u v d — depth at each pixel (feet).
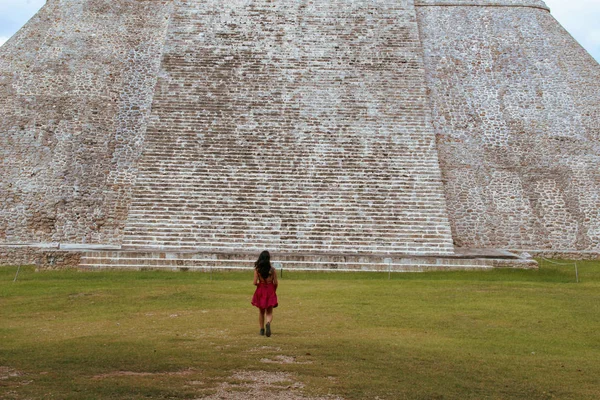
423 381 21.61
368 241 63.82
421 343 27.22
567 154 76.59
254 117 75.10
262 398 19.54
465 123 79.30
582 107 81.00
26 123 74.08
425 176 70.18
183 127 73.72
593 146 77.20
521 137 78.23
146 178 68.49
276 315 33.78
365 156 71.72
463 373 22.67
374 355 24.89
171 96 77.05
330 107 76.64
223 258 56.39
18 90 77.15
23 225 66.69
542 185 73.97
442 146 76.74
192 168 69.56
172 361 23.70
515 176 74.69
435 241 64.13
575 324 31.68
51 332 29.63
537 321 32.37
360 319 32.73
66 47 83.05
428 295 40.50
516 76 84.43
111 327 30.73
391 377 21.99
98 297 39.42
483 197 72.84
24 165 70.54
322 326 30.91
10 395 19.42
